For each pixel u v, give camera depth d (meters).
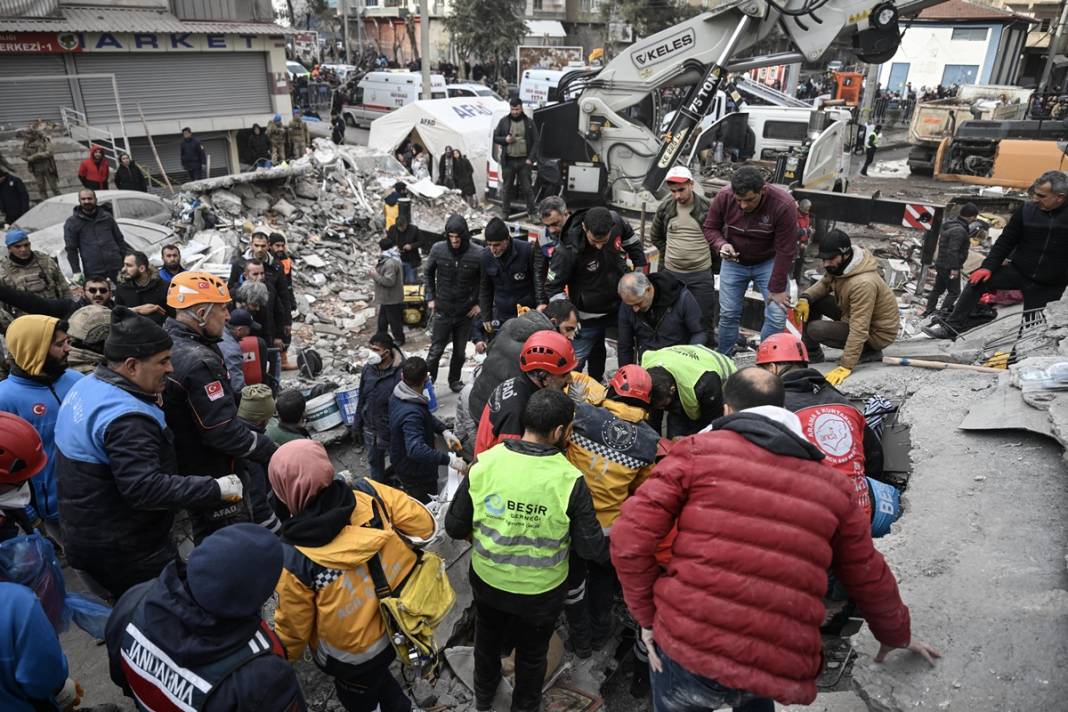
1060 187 5.87
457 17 41.56
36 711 2.31
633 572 2.24
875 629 2.32
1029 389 4.16
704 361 4.33
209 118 22.48
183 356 3.76
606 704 3.92
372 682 3.06
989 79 43.41
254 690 2.06
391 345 5.72
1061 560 2.99
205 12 21.58
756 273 6.16
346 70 42.38
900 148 32.69
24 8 18.06
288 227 15.05
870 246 15.52
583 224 5.62
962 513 3.42
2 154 16.91
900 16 11.25
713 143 18.31
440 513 4.92
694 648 2.09
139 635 2.13
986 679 2.53
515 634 3.29
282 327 9.62
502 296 6.91
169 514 3.53
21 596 2.24
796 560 2.05
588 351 6.21
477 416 4.58
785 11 11.43
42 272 7.82
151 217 13.43
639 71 13.36
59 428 3.25
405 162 20.52
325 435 6.67
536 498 2.98
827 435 3.35
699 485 2.15
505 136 16.53
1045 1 48.59
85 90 19.67
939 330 7.47
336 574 2.78
